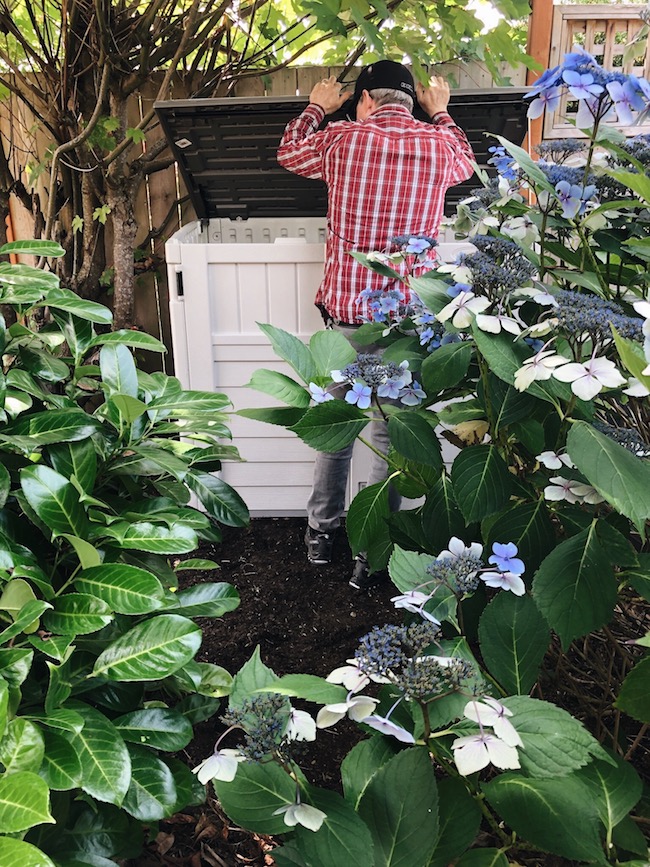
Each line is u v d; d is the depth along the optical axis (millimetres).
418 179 2221
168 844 1505
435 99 2480
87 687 1130
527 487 1311
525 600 1075
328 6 2158
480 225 1442
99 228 3512
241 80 3332
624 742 1482
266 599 2432
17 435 1214
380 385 1306
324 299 2416
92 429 1253
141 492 1525
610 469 937
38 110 3471
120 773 992
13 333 1415
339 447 1258
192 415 1521
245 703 921
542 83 1150
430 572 992
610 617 1018
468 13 2531
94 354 3064
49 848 1133
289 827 890
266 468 2848
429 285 1272
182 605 1363
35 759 962
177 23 2920
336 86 2506
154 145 3270
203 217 3258
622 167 1323
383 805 876
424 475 1529
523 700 876
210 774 850
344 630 2260
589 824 847
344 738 1787
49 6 3275
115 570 1138
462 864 914
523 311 1328
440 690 852
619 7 2869
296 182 3027
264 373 1270
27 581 1205
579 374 946
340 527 2895
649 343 977
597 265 1400
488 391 1236
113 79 3039
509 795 896
